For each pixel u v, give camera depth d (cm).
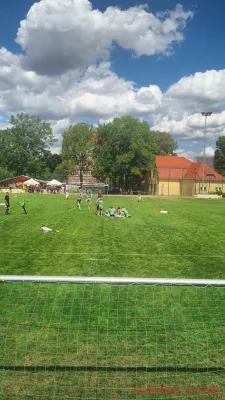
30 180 7225
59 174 10725
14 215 2608
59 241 1539
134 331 647
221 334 640
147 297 802
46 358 562
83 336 628
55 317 699
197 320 695
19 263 1142
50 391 489
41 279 521
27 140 9025
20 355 570
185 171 7800
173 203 4294
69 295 807
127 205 3822
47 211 2944
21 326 661
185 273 1044
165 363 552
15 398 475
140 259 1212
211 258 1238
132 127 7225
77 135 8125
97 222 2227
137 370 535
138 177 8162
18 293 814
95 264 1139
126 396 480
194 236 1708
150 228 1972
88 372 529
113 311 729
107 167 7331
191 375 525
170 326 668
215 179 7356
